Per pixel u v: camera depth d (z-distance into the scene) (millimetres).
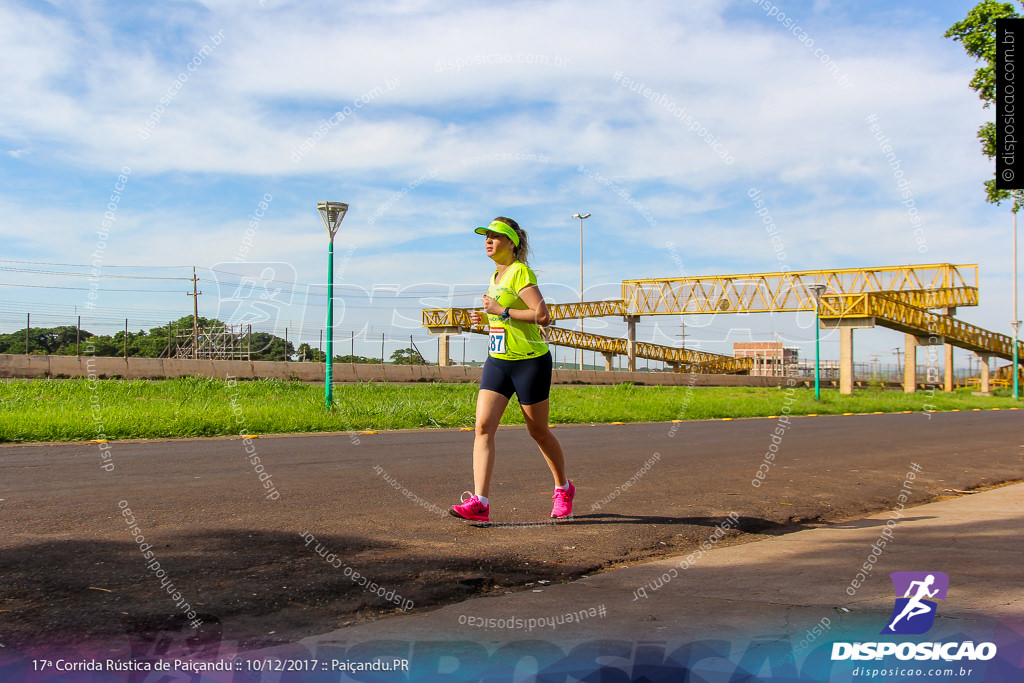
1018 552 4207
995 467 8906
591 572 3787
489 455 4891
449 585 3430
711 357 68375
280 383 21594
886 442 11844
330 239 13945
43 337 27766
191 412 12641
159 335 29281
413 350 32844
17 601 3049
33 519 4586
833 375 68125
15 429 9734
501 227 4941
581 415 16438
